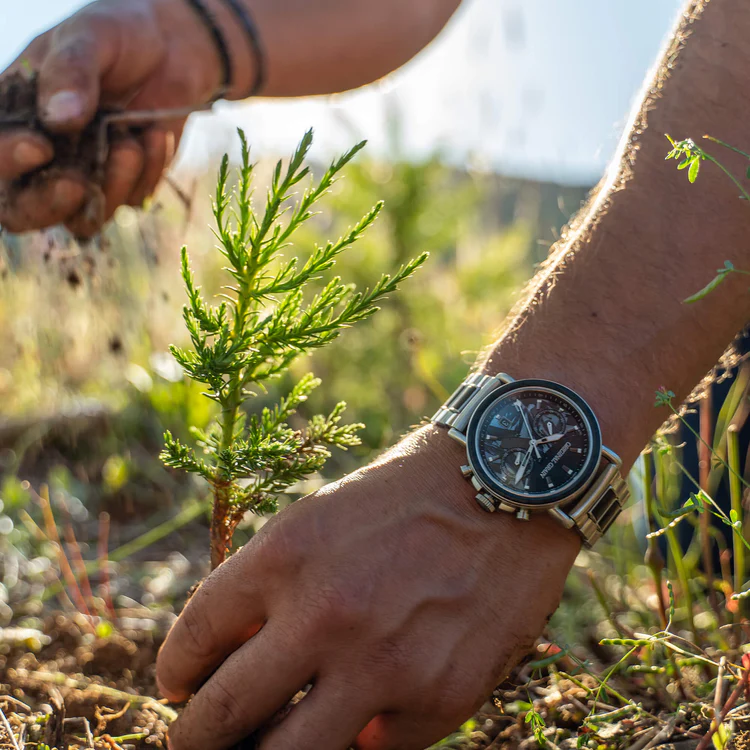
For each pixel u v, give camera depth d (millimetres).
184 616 382
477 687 369
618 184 406
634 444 392
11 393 892
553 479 376
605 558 630
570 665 497
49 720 443
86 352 713
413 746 377
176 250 642
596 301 397
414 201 1057
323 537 371
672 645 412
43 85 463
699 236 388
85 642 539
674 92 399
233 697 365
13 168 466
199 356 383
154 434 856
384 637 362
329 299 385
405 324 1033
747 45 388
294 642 361
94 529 737
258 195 751
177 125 535
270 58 567
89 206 488
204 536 748
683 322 389
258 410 896
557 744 434
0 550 655
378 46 615
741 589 456
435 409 931
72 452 846
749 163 385
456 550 375
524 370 400
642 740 424
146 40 504
